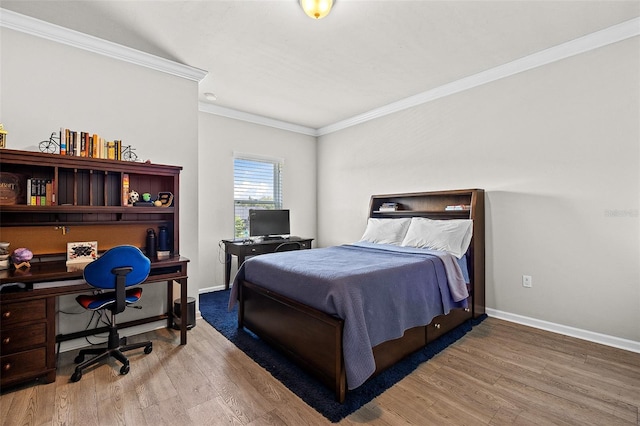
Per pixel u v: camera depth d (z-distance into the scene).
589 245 2.58
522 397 1.80
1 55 2.20
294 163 5.07
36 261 2.30
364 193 4.58
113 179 2.62
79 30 2.41
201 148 4.06
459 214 3.36
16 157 2.04
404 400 1.78
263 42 2.58
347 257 2.77
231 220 4.36
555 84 2.74
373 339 1.90
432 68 3.07
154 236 2.73
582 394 1.83
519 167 2.97
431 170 3.72
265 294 2.47
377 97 3.87
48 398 1.78
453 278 2.66
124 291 2.10
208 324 2.99
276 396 1.82
